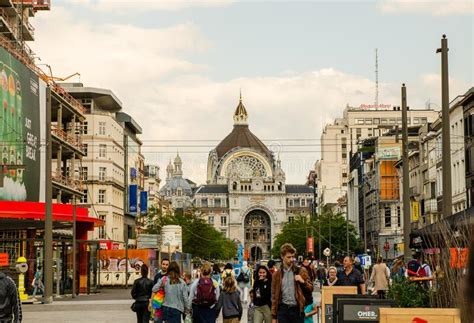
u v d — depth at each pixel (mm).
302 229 173250
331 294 21266
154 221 151375
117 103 134750
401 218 131250
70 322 34875
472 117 80625
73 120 88688
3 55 61375
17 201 61188
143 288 26703
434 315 12172
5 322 14242
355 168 181375
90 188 124312
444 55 29547
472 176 80312
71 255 64188
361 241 160625
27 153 66688
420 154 109250
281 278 19312
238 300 24406
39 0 89375
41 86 71625
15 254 63844
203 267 23391
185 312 23266
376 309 15992
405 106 40188
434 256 18406
